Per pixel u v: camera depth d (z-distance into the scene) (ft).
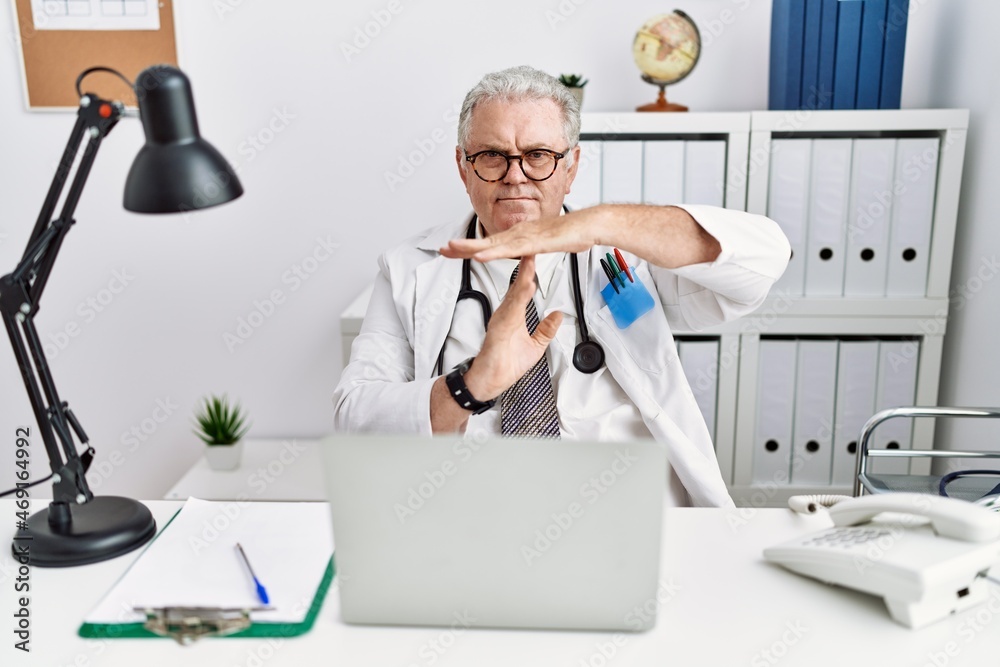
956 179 6.10
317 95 6.99
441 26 6.84
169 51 6.84
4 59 6.89
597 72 6.88
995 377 5.96
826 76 6.08
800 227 6.23
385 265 4.75
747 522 3.31
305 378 7.60
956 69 6.43
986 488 4.62
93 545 3.10
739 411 6.53
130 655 2.52
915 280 6.32
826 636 2.53
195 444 7.74
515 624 2.62
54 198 3.20
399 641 2.57
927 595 2.54
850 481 6.65
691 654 2.46
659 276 4.45
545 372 4.22
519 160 4.18
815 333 6.43
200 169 3.03
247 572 2.92
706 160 6.12
